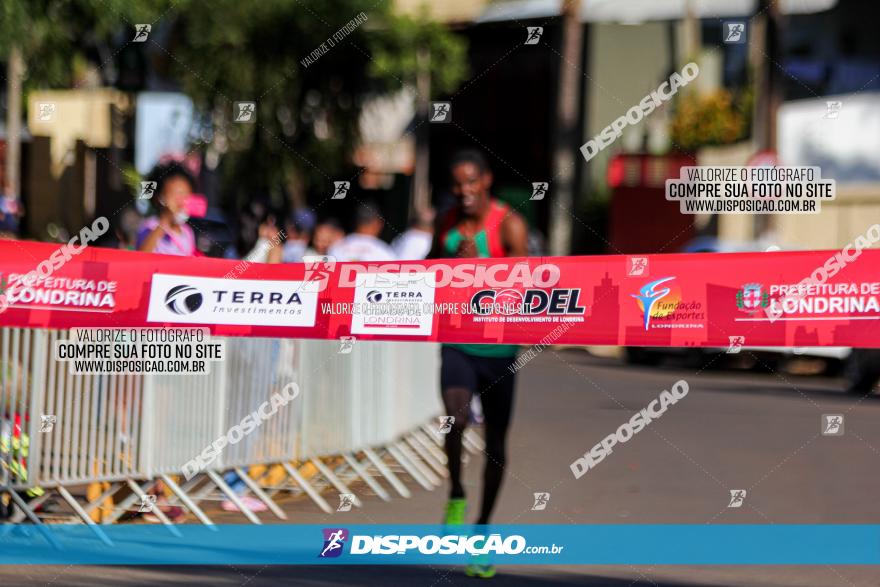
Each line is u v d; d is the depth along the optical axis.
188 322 16.80
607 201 69.94
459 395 15.70
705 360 44.00
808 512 19.19
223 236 44.47
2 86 43.72
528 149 77.56
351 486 21.94
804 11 66.12
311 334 16.73
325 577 14.92
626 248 67.50
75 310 16.62
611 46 77.44
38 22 37.50
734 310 16.34
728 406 33.19
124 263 16.72
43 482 16.52
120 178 52.22
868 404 34.47
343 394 21.20
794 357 42.84
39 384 16.45
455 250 16.48
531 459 23.98
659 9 67.81
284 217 27.25
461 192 16.25
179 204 19.80
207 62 52.28
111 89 51.06
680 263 16.38
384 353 22.88
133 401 17.31
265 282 16.77
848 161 56.38
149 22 42.12
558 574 15.33
